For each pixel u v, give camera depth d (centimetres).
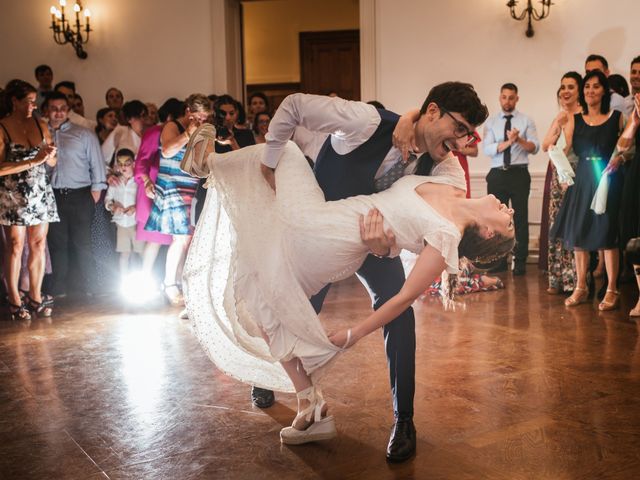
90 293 586
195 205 491
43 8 809
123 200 579
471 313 475
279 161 243
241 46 842
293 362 251
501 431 269
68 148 570
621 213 470
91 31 806
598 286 562
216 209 270
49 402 315
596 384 322
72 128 575
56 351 403
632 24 697
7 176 478
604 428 270
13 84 482
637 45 698
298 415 259
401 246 228
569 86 497
